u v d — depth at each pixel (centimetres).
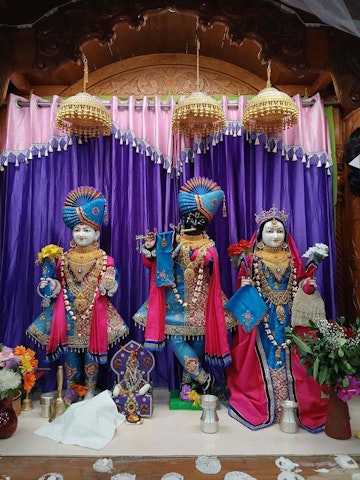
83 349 261
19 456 198
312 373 216
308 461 194
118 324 262
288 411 228
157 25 293
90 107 254
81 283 262
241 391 250
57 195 293
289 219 296
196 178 272
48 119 297
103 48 307
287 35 283
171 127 293
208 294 262
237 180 295
